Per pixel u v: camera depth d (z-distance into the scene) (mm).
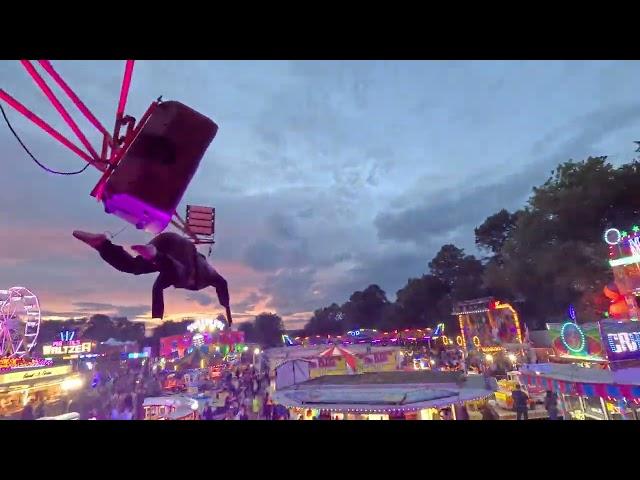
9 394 15867
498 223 54031
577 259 28188
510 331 23031
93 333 103250
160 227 3541
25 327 21438
